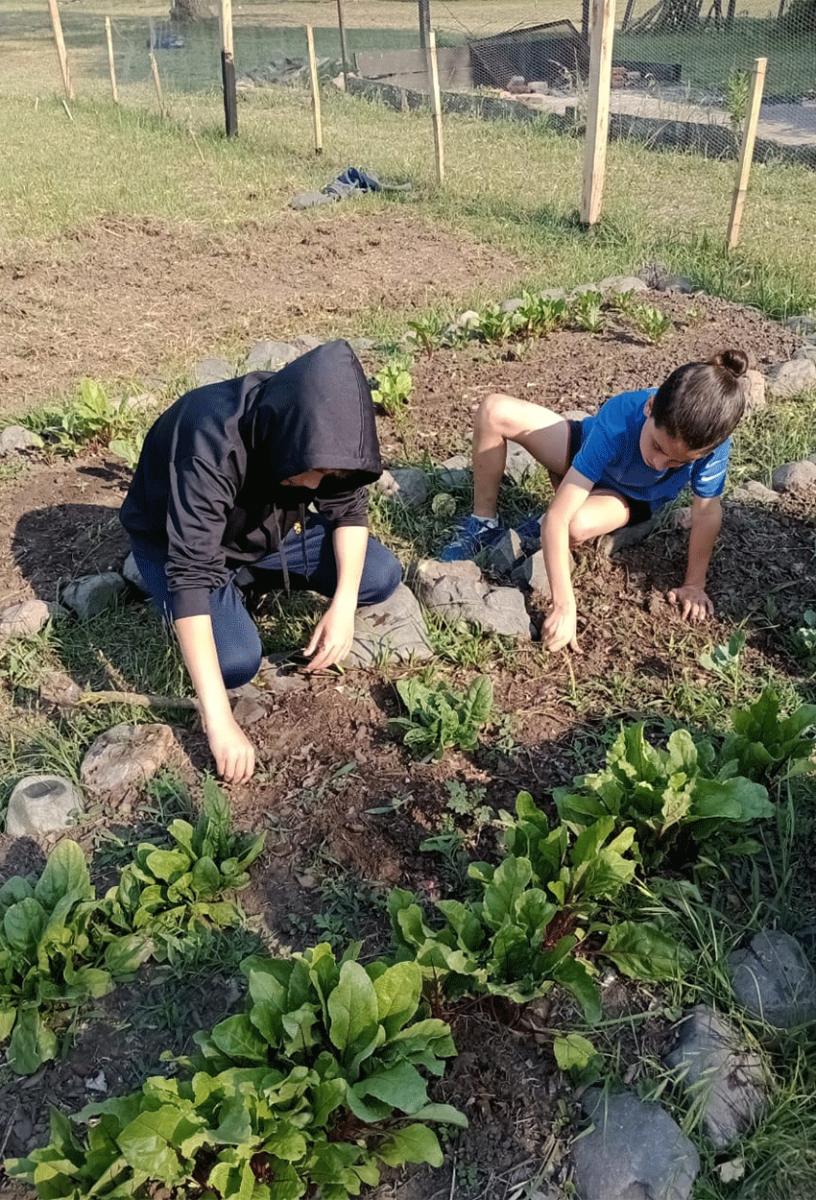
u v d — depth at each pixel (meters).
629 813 2.39
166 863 2.36
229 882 2.43
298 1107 1.88
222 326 6.18
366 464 2.33
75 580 3.58
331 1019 1.92
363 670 3.16
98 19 28.94
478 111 14.37
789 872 2.48
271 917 2.41
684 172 10.58
